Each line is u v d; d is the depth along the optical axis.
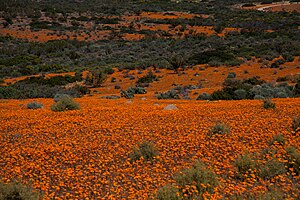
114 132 15.21
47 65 86.38
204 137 13.58
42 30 144.12
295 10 162.00
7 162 11.73
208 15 182.00
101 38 132.75
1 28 142.50
